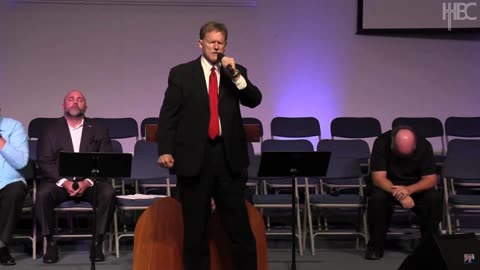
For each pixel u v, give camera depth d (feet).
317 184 18.88
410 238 17.87
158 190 20.03
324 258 16.07
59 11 23.35
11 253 16.58
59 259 15.74
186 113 10.65
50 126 16.81
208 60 10.70
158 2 23.65
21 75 23.20
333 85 23.97
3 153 15.40
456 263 10.53
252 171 18.02
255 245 10.98
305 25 23.97
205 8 23.77
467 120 22.07
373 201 16.03
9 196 15.23
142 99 23.61
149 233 11.86
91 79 23.45
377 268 14.92
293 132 21.80
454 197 16.90
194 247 10.82
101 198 15.78
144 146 19.60
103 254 15.65
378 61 24.02
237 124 10.75
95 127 17.01
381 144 16.76
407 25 23.39
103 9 23.48
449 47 24.03
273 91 23.88
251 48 23.84
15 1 23.16
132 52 23.59
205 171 10.60
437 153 23.68
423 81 24.04
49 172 16.17
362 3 23.47
